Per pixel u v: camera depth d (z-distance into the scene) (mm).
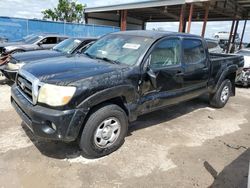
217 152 3572
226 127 4617
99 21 28812
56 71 3008
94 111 3004
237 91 8172
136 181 2768
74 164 3012
